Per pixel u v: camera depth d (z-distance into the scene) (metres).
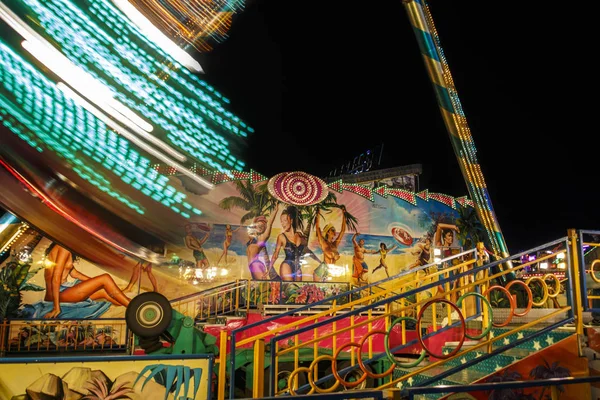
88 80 15.67
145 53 16.97
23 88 14.49
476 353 7.08
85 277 15.44
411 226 19.67
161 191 16.81
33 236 15.05
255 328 11.09
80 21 15.57
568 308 6.79
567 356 6.47
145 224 16.34
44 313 14.85
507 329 7.20
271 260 17.62
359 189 19.27
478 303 8.72
